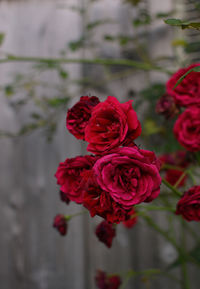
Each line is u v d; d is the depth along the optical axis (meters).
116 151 0.53
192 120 0.70
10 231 1.36
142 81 1.21
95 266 1.30
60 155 1.31
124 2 1.09
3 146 1.36
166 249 1.22
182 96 0.68
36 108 1.31
